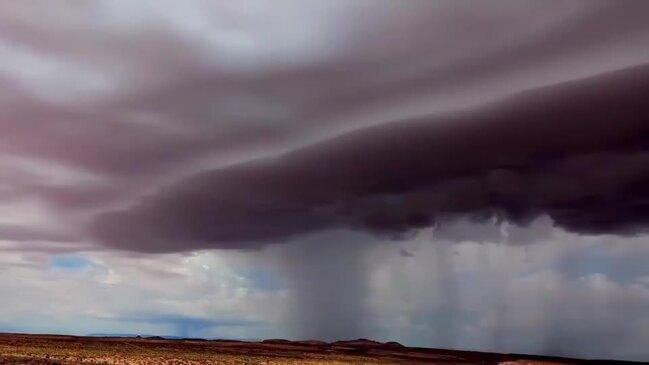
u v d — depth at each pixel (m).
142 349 84.88
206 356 75.88
